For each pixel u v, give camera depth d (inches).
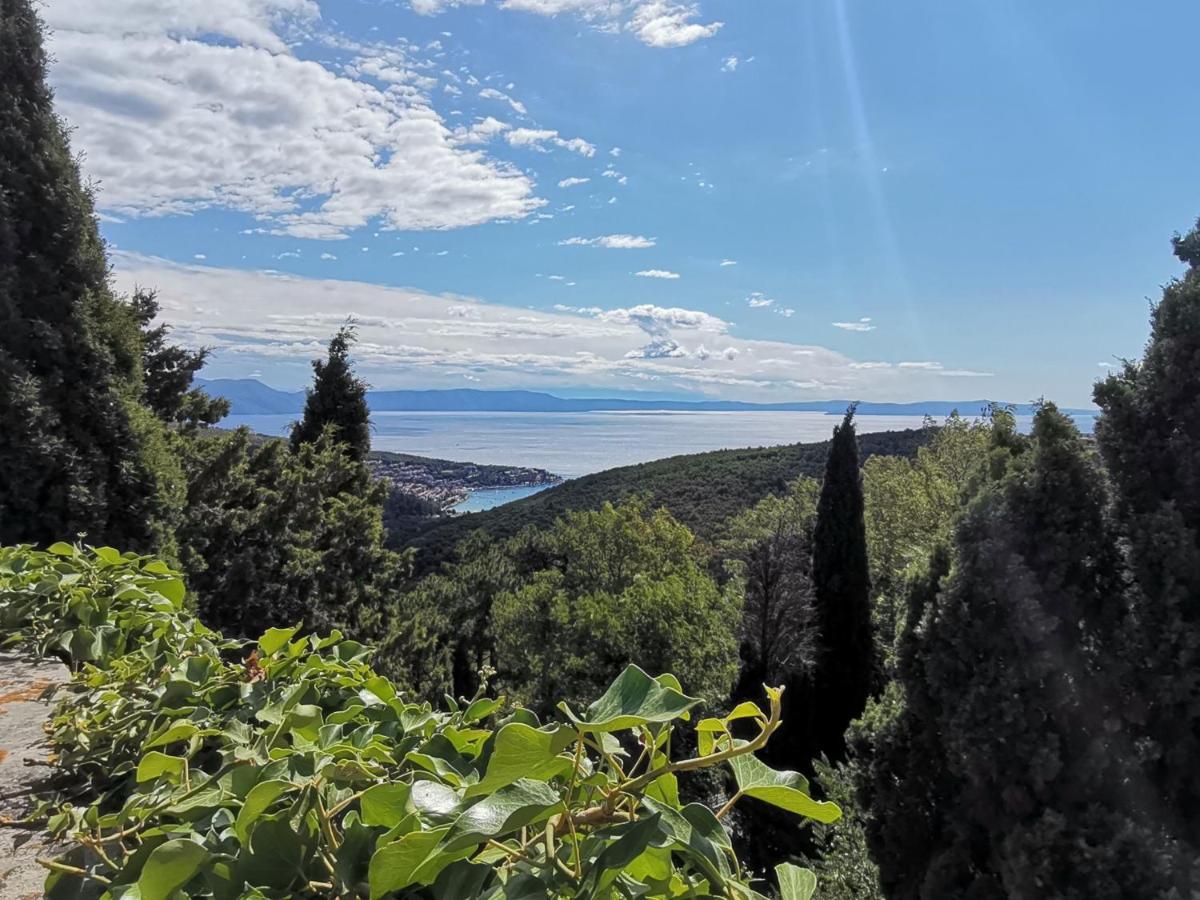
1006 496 218.1
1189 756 195.8
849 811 306.3
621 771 29.0
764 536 785.6
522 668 748.0
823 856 331.3
